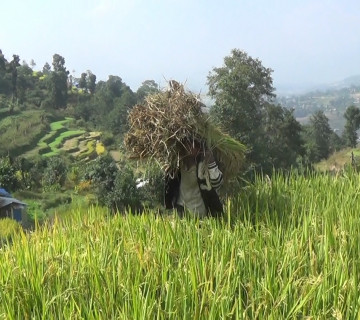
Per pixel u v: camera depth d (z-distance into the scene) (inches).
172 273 148.2
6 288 146.6
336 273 140.2
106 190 1304.1
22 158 2237.9
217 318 125.0
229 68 1541.6
